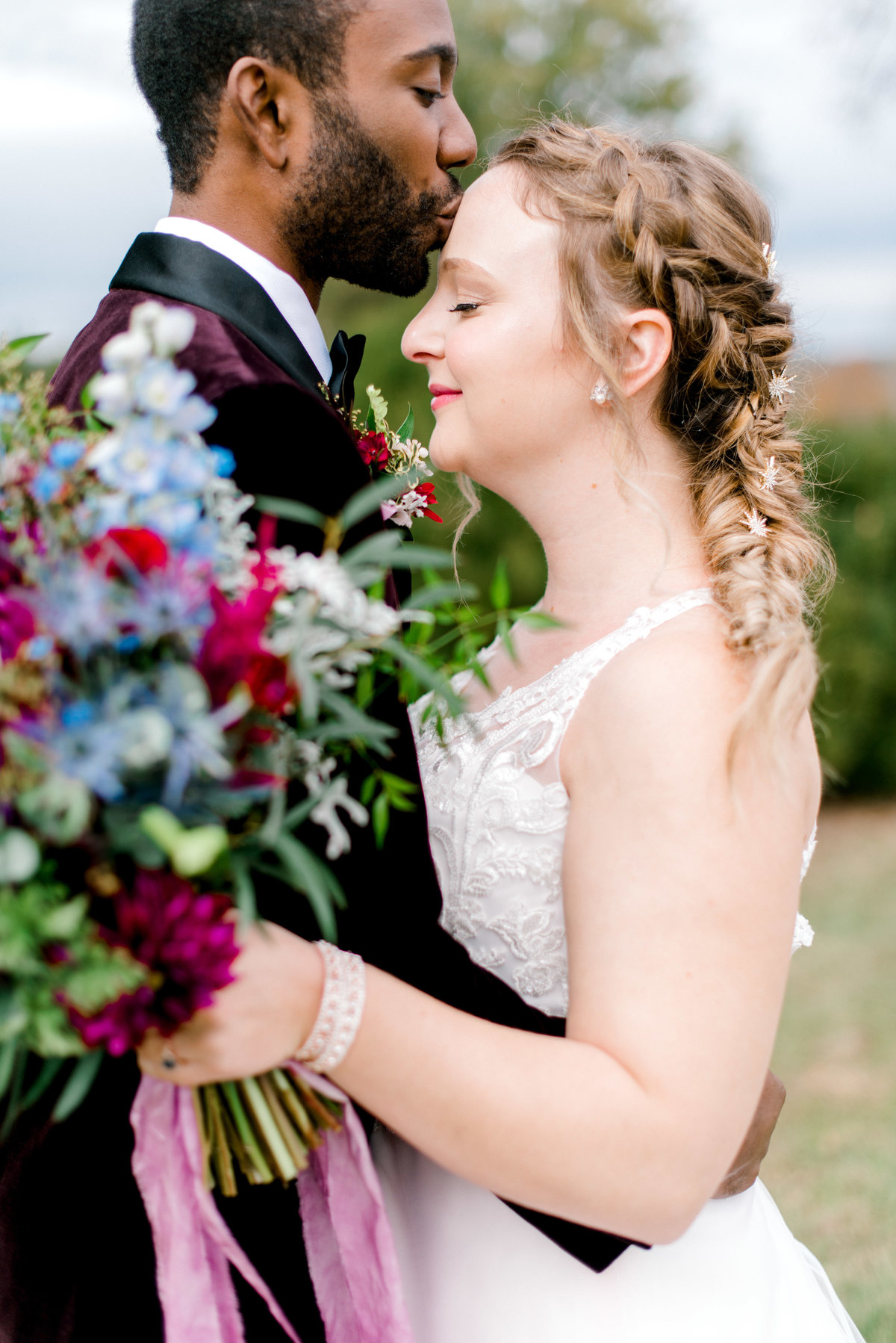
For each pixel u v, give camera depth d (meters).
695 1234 1.47
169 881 0.98
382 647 1.07
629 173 1.54
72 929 0.89
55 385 1.58
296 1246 1.39
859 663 9.60
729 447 1.56
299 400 1.31
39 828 0.90
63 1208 1.33
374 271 1.68
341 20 1.46
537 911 1.42
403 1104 1.15
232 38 1.48
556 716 1.42
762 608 1.37
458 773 1.53
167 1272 1.20
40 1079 1.04
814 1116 4.56
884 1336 3.04
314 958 1.14
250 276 1.49
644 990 1.20
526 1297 1.42
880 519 9.62
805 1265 1.66
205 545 0.95
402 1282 1.52
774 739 1.25
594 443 1.54
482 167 1.83
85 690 0.91
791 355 1.74
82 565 0.92
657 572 1.51
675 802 1.23
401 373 8.79
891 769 9.93
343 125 1.52
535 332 1.50
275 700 0.96
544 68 13.21
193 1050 1.07
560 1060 1.17
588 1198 1.16
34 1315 1.33
